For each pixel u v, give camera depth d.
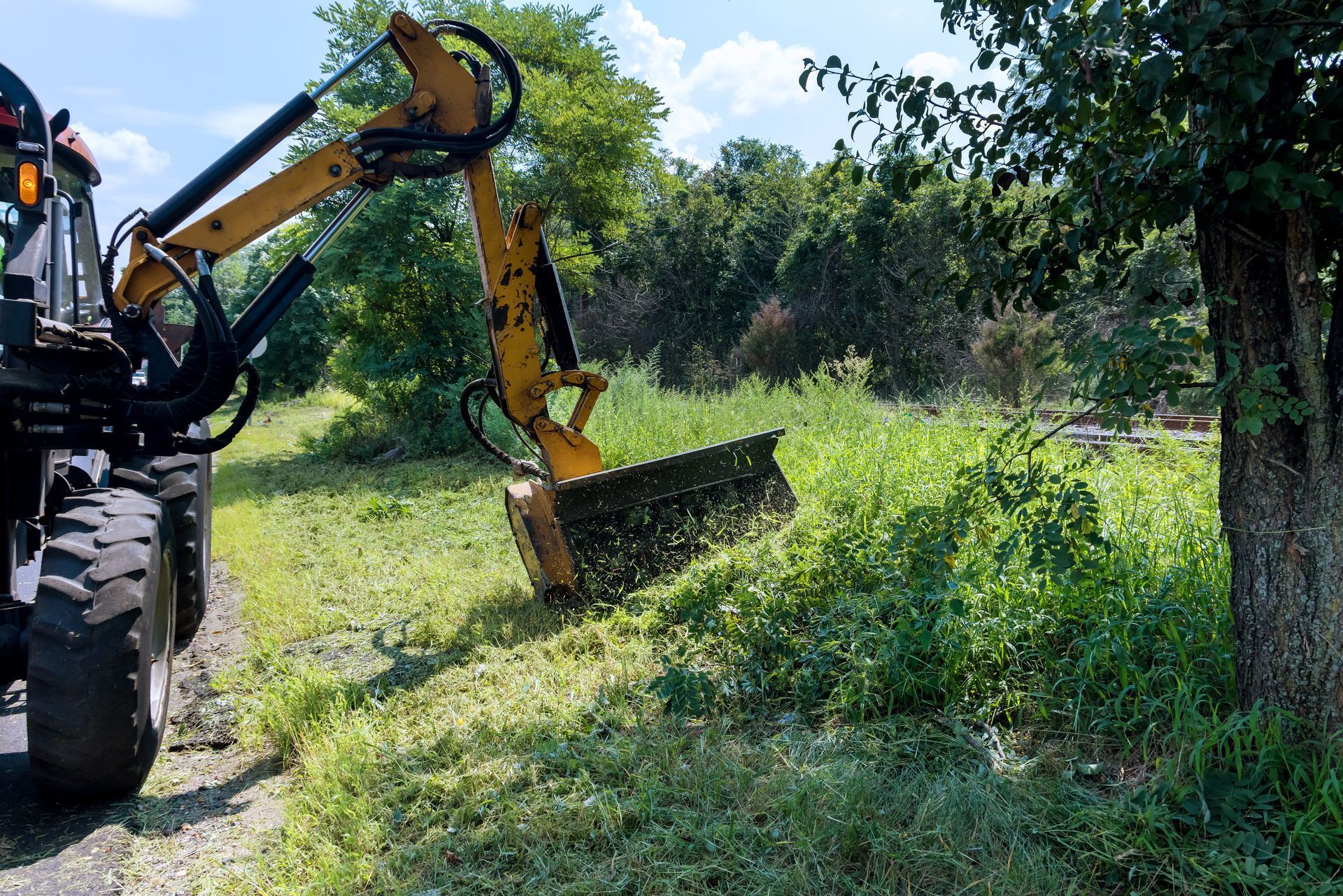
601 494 4.67
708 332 29.09
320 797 3.09
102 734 2.97
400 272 12.43
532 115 15.74
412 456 12.77
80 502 3.47
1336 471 2.34
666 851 2.55
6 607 3.58
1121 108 2.35
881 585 4.08
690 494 4.91
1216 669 2.96
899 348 20.83
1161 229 2.30
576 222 17.81
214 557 7.15
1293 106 2.13
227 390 3.67
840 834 2.54
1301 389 2.34
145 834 2.94
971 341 17.73
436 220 13.38
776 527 5.02
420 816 2.90
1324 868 2.17
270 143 4.09
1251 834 2.27
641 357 27.58
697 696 3.37
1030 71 2.52
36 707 2.91
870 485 5.20
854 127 2.72
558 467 4.77
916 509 3.11
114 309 3.89
